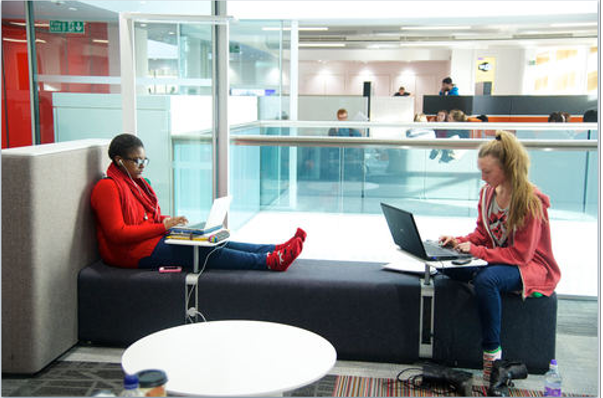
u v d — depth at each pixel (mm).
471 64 17766
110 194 3186
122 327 3137
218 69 4172
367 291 2965
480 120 10156
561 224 5648
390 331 2979
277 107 8344
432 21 8617
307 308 3012
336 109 9695
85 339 3186
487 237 3107
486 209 3055
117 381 2766
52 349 2922
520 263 2834
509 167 2859
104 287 3117
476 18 8227
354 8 8039
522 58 17484
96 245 3391
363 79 20734
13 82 7211
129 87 3725
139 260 3219
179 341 2248
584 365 3006
